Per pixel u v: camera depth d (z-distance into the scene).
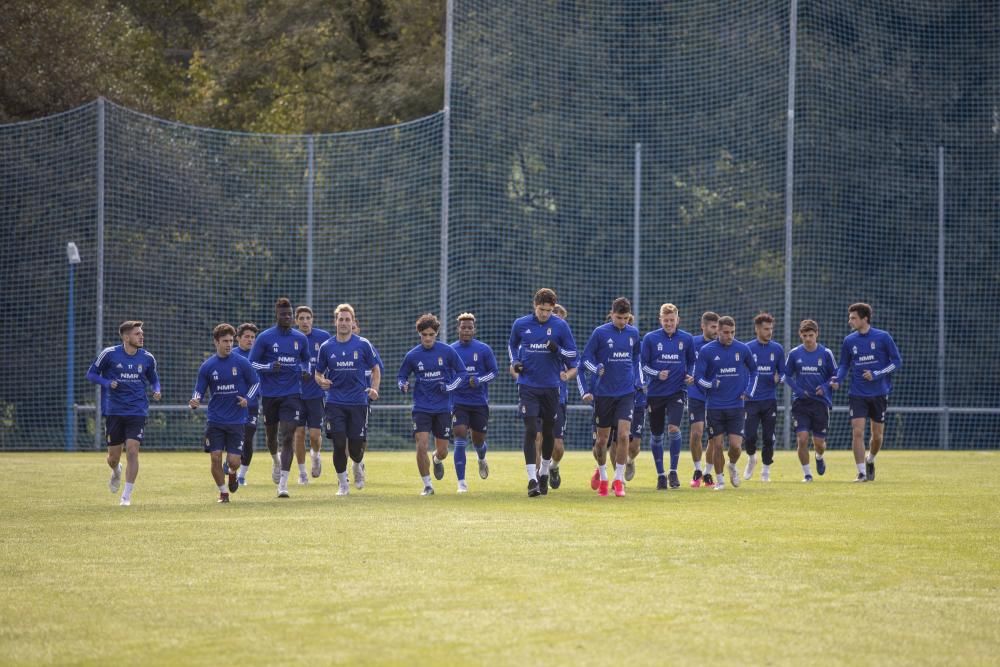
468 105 86.19
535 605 20.69
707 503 38.88
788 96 84.12
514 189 87.19
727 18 88.12
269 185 85.56
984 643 17.98
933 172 89.62
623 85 89.69
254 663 16.81
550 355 41.91
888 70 89.50
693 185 88.19
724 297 86.56
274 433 49.22
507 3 87.81
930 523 32.59
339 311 43.94
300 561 25.62
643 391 47.34
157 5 121.88
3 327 83.75
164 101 112.12
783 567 24.67
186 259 84.25
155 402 82.88
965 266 89.44
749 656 17.14
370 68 112.44
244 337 52.31
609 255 88.62
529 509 36.81
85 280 82.44
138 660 17.03
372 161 85.50
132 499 42.19
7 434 83.06
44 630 18.94
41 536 30.19
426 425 43.97
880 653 17.34
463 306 85.19
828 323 86.31
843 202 87.25
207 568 24.77
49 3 100.19
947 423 86.88
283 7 112.38
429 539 29.08
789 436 81.25
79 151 82.75
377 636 18.39
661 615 19.88
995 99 90.50
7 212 84.06
